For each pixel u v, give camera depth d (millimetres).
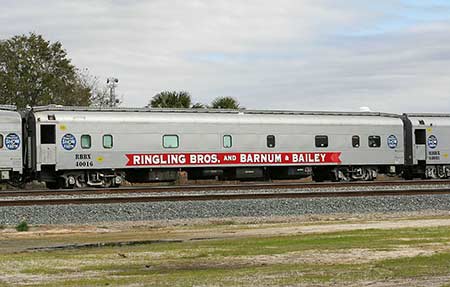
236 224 22703
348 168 47312
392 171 48562
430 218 23656
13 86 65562
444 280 11141
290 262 13453
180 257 14430
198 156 42969
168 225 22438
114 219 24000
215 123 43406
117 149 41188
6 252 16031
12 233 20484
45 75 66688
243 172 44188
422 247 15148
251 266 13117
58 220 23625
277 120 45031
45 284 11461
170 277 11922
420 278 11359
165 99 68562
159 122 42156
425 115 50344
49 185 42812
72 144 40312
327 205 27141
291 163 45188
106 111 41500
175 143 42469
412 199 28750
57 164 40031
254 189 34344
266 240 17031
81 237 19188
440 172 50531
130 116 41719
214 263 13602
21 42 67312
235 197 28516
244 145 44062
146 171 42375
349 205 27359
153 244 17078
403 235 17469
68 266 13414
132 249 15961
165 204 26312
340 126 46594
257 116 44781
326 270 12312
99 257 14594
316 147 45906
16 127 39594
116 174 41594
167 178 42688
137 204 26203
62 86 68062
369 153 47406
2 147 39219
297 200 27812
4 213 24281
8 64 66500
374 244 15734
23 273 12656
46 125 39906
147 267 13258
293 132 45281
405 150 49562
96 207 25484
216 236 18656
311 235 18000
